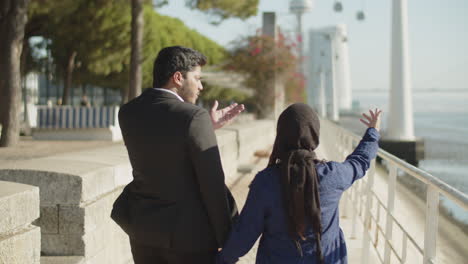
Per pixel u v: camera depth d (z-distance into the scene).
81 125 20.92
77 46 29.89
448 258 7.09
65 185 3.35
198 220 2.52
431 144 41.69
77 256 3.37
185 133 2.45
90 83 40.22
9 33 15.71
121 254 4.09
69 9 25.25
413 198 11.21
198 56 2.73
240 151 12.46
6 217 2.29
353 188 7.04
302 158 2.35
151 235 2.53
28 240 2.40
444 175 21.91
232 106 3.12
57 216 3.37
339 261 2.46
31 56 35.66
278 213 2.37
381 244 6.45
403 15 30.23
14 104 16.12
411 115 30.14
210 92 49.84
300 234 2.30
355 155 2.63
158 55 2.71
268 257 2.43
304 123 2.41
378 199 4.64
